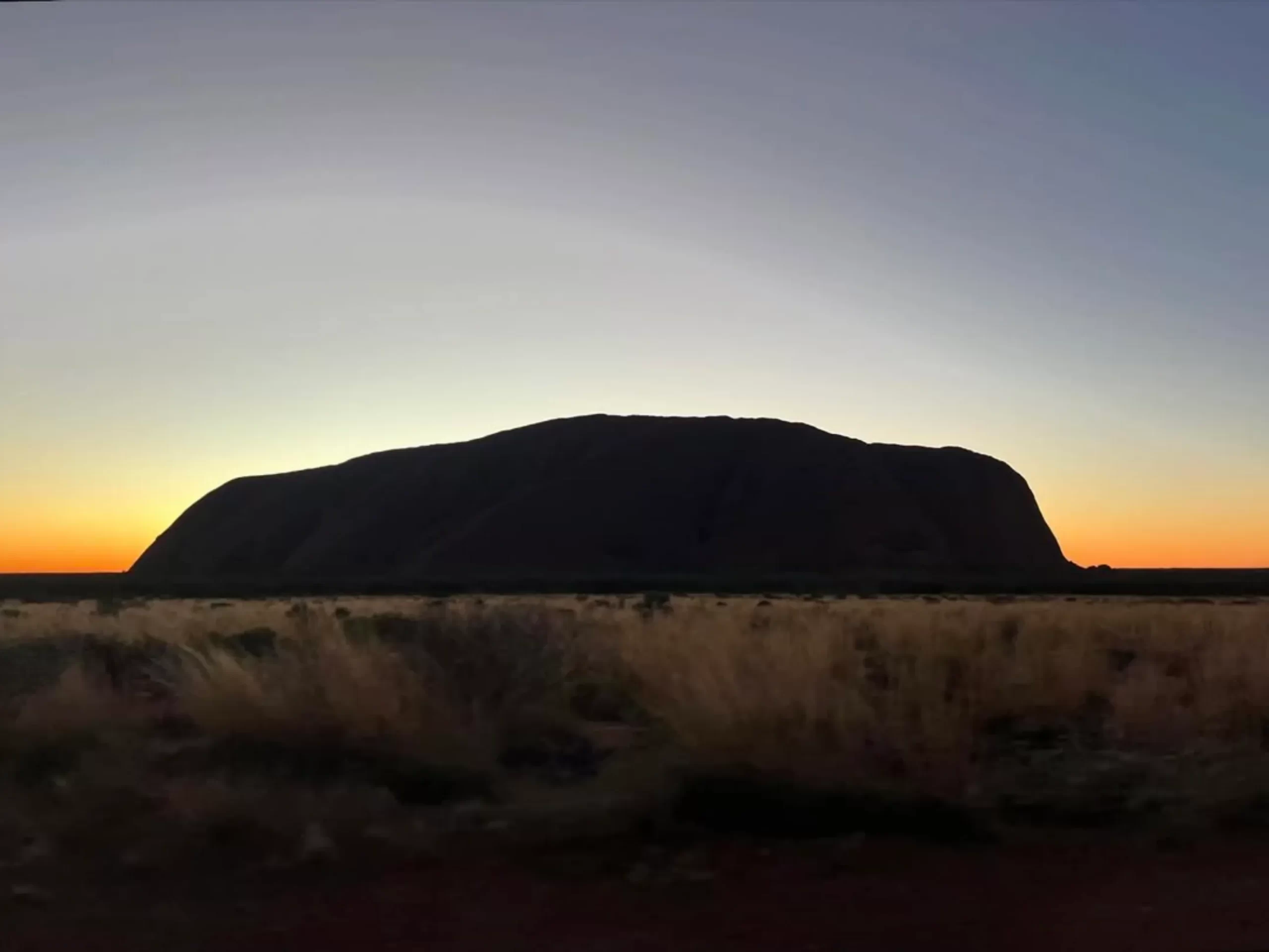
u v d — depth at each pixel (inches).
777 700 435.8
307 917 313.6
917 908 320.8
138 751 496.4
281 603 2240.4
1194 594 3395.7
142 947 290.8
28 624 1226.6
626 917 313.3
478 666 642.2
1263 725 578.2
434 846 381.4
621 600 2320.4
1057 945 290.5
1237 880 350.6
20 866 358.6
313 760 478.9
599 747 539.2
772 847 384.8
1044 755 526.6
